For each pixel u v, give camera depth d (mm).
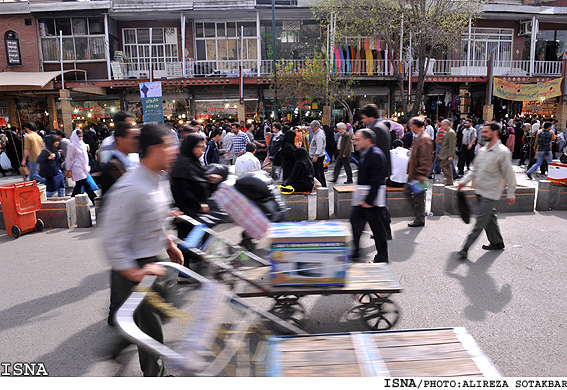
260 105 22594
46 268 5734
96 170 10875
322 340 2322
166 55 23656
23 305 4578
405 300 4508
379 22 19156
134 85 20203
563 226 7355
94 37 22203
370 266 3998
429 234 6961
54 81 19719
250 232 4453
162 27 23422
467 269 5383
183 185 4645
